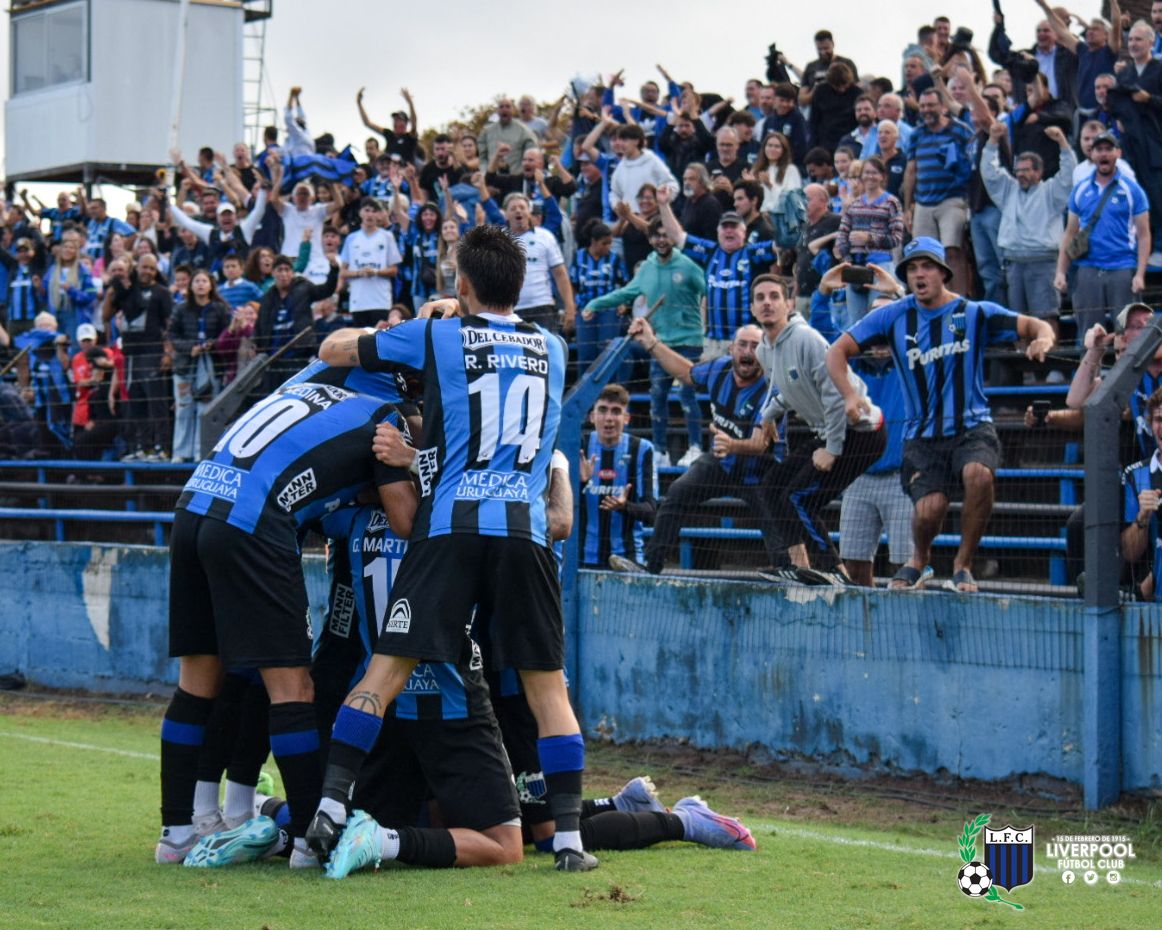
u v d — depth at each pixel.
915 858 20.41
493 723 18.73
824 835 22.66
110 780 26.52
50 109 85.62
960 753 26.31
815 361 28.75
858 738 27.64
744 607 29.33
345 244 46.72
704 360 38.91
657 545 31.39
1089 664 24.55
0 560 43.34
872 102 45.59
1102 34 43.03
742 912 15.98
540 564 17.94
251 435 18.31
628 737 31.25
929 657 26.69
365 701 17.45
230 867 18.23
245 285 50.69
